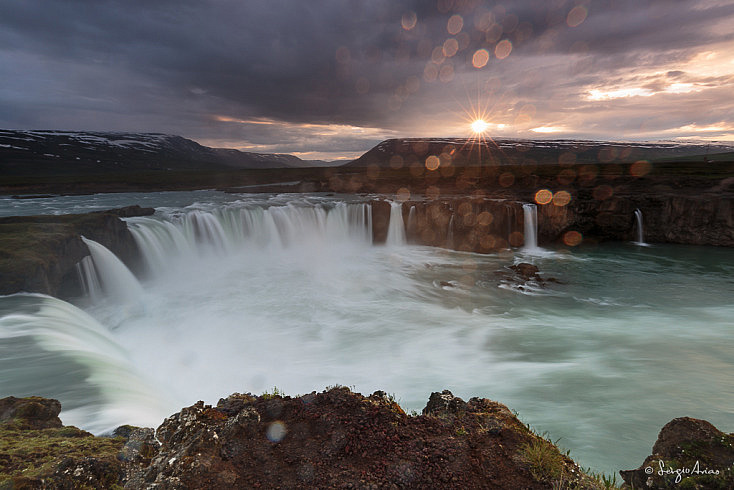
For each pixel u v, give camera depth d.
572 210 43.56
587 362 15.44
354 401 5.66
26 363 10.50
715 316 21.41
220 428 5.04
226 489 4.08
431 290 26.91
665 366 14.81
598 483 4.62
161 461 4.43
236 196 59.34
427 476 4.34
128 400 9.38
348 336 18.92
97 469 4.30
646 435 10.02
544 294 25.95
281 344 17.92
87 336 14.77
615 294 25.80
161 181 79.44
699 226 40.53
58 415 7.62
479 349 17.17
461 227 41.22
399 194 59.44
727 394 12.39
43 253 18.94
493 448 4.86
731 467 4.56
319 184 69.38
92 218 25.64
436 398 6.99
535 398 12.25
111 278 24.22
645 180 53.03
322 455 4.66
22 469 4.54
